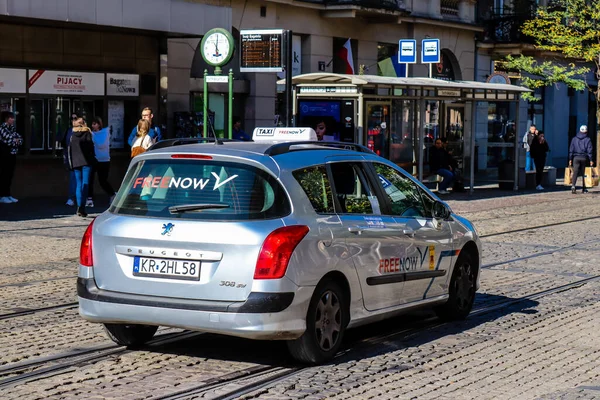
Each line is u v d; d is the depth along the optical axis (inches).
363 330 407.2
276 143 350.3
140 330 360.5
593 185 1412.4
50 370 325.4
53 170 1000.2
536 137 1339.8
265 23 1299.2
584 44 1584.6
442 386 314.7
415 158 1099.9
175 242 321.7
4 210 864.9
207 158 334.0
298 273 319.9
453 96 1155.3
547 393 306.8
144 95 1092.5
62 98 1000.9
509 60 1627.7
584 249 702.5
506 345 381.4
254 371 327.9
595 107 2114.9
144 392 297.7
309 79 1004.6
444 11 1647.4
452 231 416.8
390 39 1534.2
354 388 308.8
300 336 328.2
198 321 316.5
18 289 490.0
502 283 545.6
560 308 468.4
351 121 1023.6
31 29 963.3
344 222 346.3
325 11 1390.3
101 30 1026.1
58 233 714.8
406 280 381.1
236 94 1275.8
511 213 979.9
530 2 1749.5
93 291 332.5
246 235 316.2
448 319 428.5
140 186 339.3
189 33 1035.9
